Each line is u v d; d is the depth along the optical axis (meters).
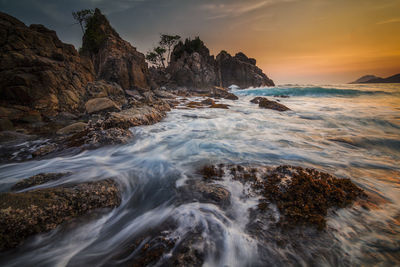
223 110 13.12
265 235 2.41
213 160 4.70
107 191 3.20
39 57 12.72
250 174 3.88
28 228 2.32
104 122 7.09
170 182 3.78
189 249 2.23
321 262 2.07
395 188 3.46
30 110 10.47
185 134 7.13
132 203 3.28
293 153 5.15
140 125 8.01
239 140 6.32
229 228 2.54
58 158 5.09
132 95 23.39
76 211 2.75
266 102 14.41
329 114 11.27
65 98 12.63
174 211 2.95
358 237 2.36
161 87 40.31
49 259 2.24
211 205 3.01
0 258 2.12
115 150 5.57
